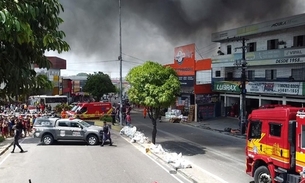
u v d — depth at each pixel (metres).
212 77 45.72
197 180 13.41
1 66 4.07
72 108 44.69
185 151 21.88
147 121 43.19
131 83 21.84
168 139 27.55
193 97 45.84
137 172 15.02
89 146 22.94
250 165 13.36
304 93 28.28
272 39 36.19
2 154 19.45
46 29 4.62
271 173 11.81
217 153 21.12
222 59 41.66
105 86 69.81
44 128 23.59
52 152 20.23
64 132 23.47
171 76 21.66
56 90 66.94
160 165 16.52
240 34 39.56
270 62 34.50
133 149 21.59
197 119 40.91
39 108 47.47
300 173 10.54
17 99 4.53
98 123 37.66
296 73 33.06
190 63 46.06
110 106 42.97
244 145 24.41
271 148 11.95
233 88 38.66
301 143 10.73
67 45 4.81
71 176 14.25
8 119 28.53
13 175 14.36
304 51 30.47
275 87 31.70
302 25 31.73
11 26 3.61
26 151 20.55
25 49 4.33
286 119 11.25
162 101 20.88
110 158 18.31
